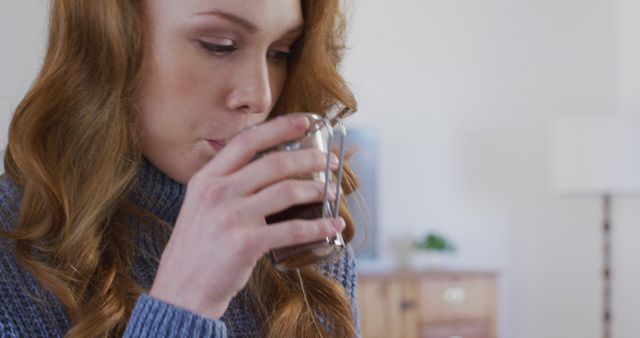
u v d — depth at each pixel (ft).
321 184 2.40
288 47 3.19
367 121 14.70
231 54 2.89
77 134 3.03
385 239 14.87
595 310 15.53
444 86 15.23
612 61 15.20
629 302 14.92
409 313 13.37
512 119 15.51
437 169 15.20
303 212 2.52
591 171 13.44
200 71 2.88
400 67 14.94
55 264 2.97
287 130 2.36
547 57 15.57
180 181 3.07
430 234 14.40
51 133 3.08
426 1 15.11
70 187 3.02
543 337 15.56
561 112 15.61
